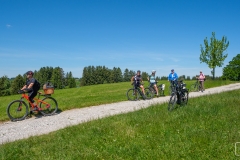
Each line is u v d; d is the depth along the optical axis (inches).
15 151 226.5
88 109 500.1
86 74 4456.2
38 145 243.4
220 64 1497.3
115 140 234.2
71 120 395.2
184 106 395.2
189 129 249.6
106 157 200.2
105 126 283.6
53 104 455.2
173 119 297.7
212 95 569.0
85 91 1475.1
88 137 250.4
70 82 3993.6
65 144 236.7
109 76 4515.3
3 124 385.4
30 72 428.8
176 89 405.1
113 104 561.9
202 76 884.6
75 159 199.2
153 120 297.1
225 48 1489.9
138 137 240.4
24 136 308.5
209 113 320.2
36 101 438.3
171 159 186.4
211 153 191.3
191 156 188.5
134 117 323.6
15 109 412.8
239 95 535.8
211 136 222.5
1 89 2938.0
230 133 227.1
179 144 209.8
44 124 373.7
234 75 2635.3
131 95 628.1
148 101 593.9
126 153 203.5
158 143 218.2
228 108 352.2
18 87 2972.4
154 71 673.6
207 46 1523.1
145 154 197.2
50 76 4116.6
